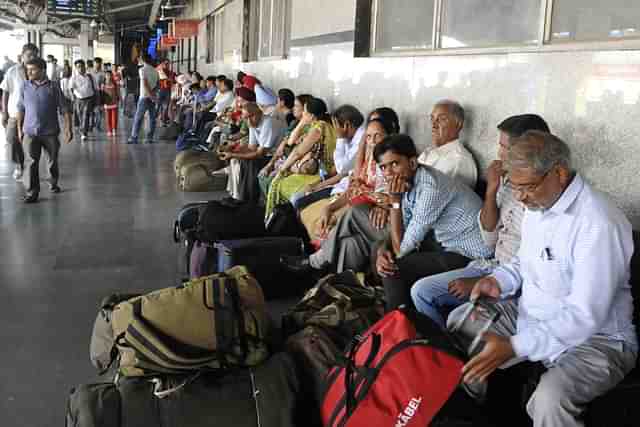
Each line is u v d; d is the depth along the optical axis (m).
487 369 1.98
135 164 9.27
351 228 3.54
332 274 3.30
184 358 2.33
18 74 6.65
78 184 7.57
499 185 2.83
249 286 2.56
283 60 8.65
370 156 3.93
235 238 4.08
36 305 3.74
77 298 3.86
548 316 2.12
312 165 5.27
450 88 4.02
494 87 3.55
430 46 4.40
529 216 2.22
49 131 6.59
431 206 2.99
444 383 2.00
